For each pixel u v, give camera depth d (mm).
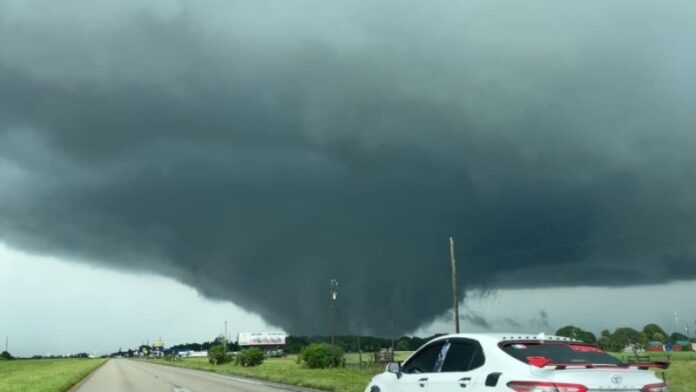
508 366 8219
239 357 84688
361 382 36344
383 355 80875
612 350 120125
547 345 8805
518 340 8836
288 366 72188
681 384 34594
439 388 9180
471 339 9227
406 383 10039
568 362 8359
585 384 7543
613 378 7719
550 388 7562
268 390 32844
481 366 8641
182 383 41156
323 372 52344
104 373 65188
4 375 61531
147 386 37844
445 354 9602
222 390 33094
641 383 7840
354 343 121875
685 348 126750
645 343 128000
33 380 46219
